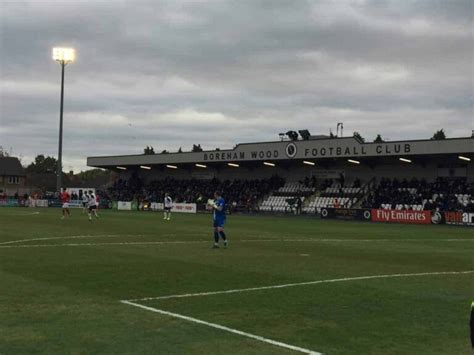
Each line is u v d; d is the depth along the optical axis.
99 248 20.50
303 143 60.94
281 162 67.00
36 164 166.25
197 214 58.88
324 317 9.48
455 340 8.12
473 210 45.31
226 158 67.81
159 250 20.14
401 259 18.52
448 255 20.09
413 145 52.75
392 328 8.78
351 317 9.51
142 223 38.09
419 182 56.97
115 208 74.44
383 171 61.88
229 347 7.59
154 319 9.12
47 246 20.92
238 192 70.94
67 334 8.14
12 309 9.75
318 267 15.95
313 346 7.71
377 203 54.91
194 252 19.62
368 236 29.59
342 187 63.41
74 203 74.81
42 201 74.19
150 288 12.05
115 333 8.23
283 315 9.58
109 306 10.10
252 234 29.61
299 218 52.50
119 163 79.75
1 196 90.00
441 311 10.08
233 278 13.60
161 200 76.25
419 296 11.54
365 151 56.00
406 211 46.59
